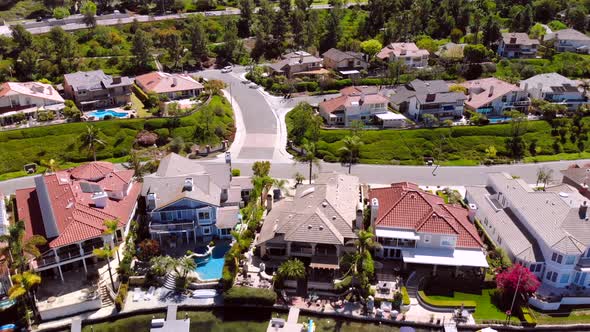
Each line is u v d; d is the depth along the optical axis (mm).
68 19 181625
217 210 76938
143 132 110375
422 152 108688
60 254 65938
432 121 116125
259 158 104938
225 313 64500
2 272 61844
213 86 133125
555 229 68062
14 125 109125
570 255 64375
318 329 61750
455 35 177625
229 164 87062
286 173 98938
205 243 75500
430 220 70750
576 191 79188
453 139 111812
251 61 160250
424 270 70250
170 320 61312
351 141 93188
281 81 143375
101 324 62500
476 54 154000
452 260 68000
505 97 124812
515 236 72000
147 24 179125
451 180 98000
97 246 68562
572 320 62906
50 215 68750
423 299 65062
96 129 107875
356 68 155000
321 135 111625
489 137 112625
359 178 97938
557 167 104812
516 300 64938
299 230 68875
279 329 59500
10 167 99875
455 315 62594
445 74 151750
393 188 78938
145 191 80375
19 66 140125
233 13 197250
